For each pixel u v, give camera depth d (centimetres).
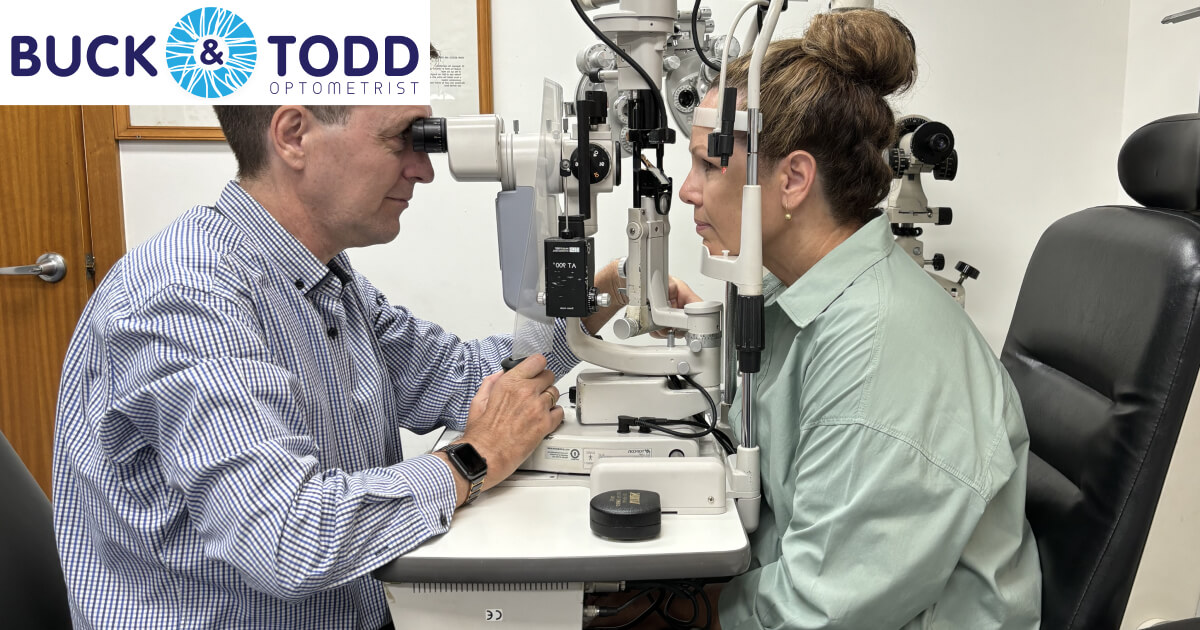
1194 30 189
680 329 120
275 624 101
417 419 137
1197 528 142
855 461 92
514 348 125
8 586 99
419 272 234
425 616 93
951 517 91
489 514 98
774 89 98
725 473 102
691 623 108
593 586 105
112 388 94
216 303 93
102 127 225
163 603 101
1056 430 109
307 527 85
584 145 102
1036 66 215
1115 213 110
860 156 101
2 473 105
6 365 234
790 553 95
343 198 108
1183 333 92
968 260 225
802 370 103
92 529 101
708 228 107
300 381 100
